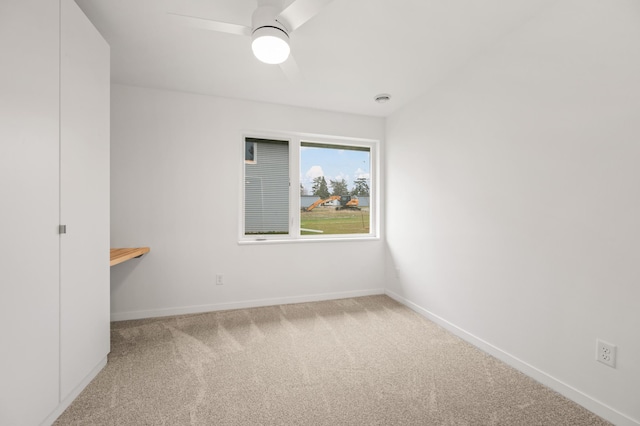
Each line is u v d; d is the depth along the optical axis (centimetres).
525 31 188
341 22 188
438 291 275
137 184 285
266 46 163
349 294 359
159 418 149
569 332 166
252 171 335
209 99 305
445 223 265
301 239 347
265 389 174
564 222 168
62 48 147
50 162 140
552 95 173
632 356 140
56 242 144
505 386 179
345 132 354
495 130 212
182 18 151
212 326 267
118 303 281
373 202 380
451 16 182
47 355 138
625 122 141
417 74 258
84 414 151
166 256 293
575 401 163
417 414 154
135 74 260
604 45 148
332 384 180
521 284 194
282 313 303
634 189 138
